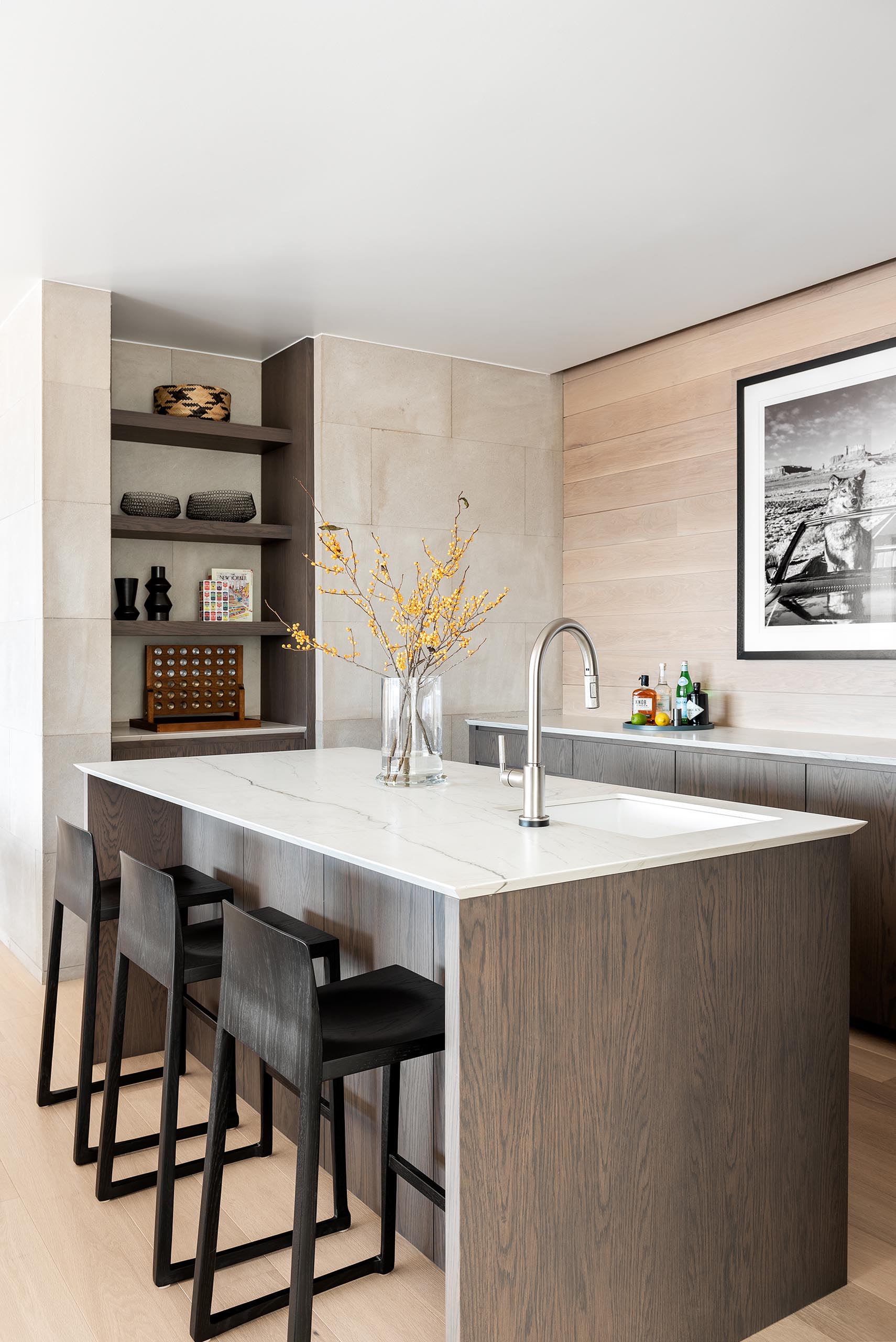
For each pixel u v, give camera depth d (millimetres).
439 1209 1996
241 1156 2451
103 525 3826
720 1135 1801
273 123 2652
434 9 2189
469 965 1503
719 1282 1801
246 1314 1838
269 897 2662
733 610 4207
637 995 1688
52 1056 2910
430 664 2586
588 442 4922
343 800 2316
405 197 3082
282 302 3982
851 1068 2969
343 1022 1768
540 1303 1583
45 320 3705
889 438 3584
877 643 3627
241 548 4730
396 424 4547
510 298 3963
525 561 4945
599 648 4867
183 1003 2016
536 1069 1571
